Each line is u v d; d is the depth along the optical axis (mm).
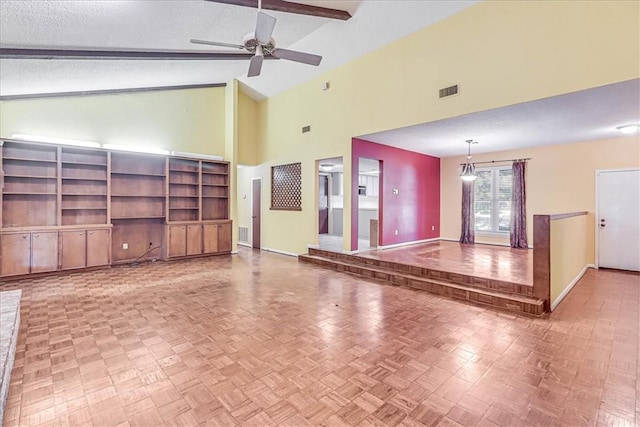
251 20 4539
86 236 5531
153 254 6699
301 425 1777
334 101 6316
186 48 4973
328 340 2848
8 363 2188
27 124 5375
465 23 4383
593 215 5941
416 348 2689
